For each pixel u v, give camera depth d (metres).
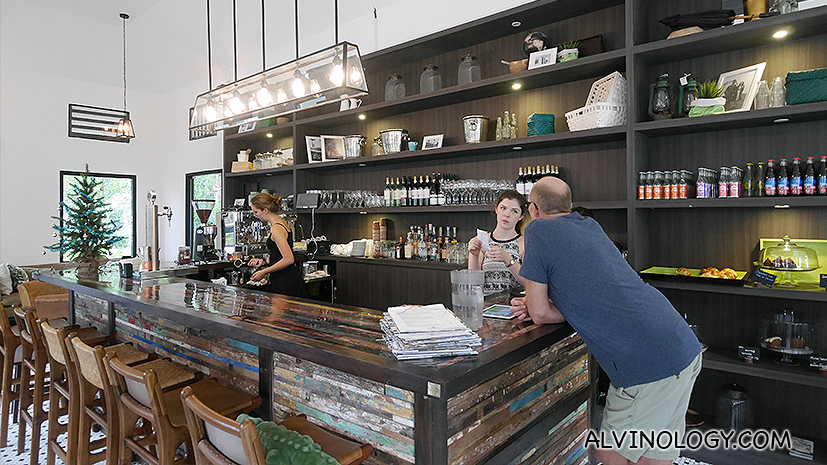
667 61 3.02
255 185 5.91
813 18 2.34
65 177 6.54
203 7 4.55
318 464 1.39
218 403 1.99
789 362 2.55
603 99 3.06
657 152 3.12
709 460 2.71
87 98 6.69
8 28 5.03
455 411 1.49
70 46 5.52
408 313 1.73
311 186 5.14
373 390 1.60
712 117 2.63
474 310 1.83
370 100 4.73
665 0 3.08
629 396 1.75
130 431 2.02
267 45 5.50
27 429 3.17
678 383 1.70
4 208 6.03
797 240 2.66
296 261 4.50
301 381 1.87
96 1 4.48
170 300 2.52
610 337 1.69
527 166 3.71
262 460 1.23
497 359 1.51
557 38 3.52
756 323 2.82
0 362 3.31
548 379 1.99
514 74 3.38
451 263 3.80
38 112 6.28
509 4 3.72
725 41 2.67
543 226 1.81
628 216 2.91
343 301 4.59
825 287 2.41
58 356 2.39
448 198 3.87
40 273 3.64
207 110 3.50
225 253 4.98
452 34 3.73
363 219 4.89
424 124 4.33
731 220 2.88
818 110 2.32
